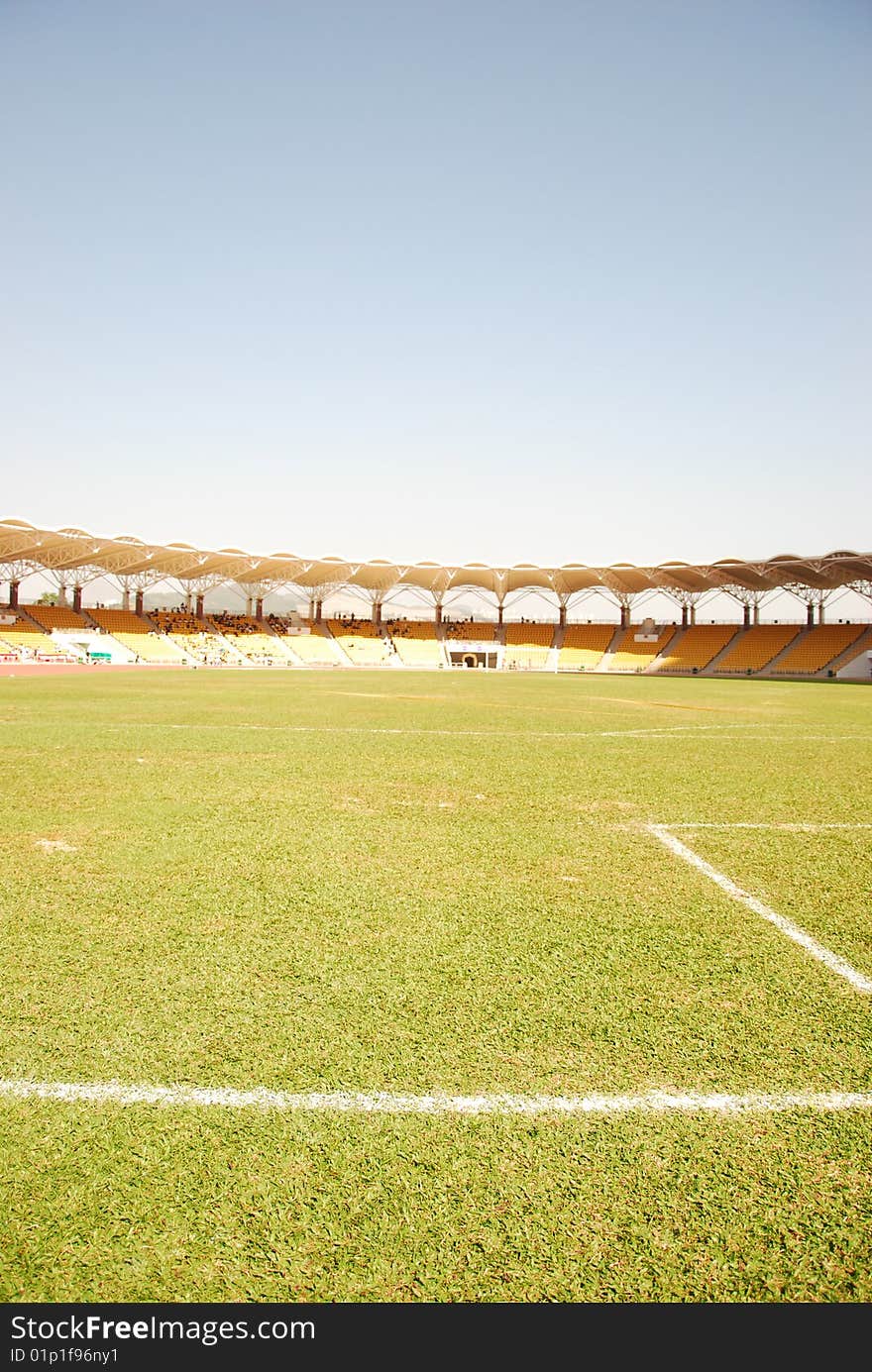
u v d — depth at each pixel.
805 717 17.91
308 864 5.02
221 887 4.53
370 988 3.24
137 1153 2.19
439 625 72.56
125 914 4.06
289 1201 2.01
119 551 53.09
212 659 58.25
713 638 63.41
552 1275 1.81
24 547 47.97
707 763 10.12
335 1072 2.60
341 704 19.50
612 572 60.94
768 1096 2.52
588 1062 2.69
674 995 3.23
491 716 16.78
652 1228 1.94
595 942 3.79
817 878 4.93
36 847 5.35
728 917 4.19
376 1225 1.93
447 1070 2.62
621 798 7.50
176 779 8.12
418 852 5.37
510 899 4.40
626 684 37.44
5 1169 2.12
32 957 3.51
